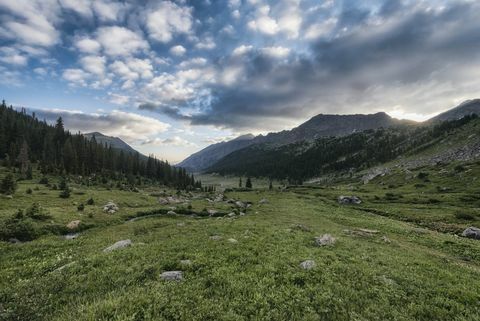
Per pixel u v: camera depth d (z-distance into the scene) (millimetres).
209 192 164500
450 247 28953
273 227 30453
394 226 42375
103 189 105125
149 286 12188
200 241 21609
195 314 10023
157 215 58812
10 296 11891
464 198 80438
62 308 10602
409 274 15891
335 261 17281
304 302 11430
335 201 94062
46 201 64562
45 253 21625
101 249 21328
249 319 10156
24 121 193375
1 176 99562
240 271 14711
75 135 187125
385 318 10719
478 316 11141
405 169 163875
